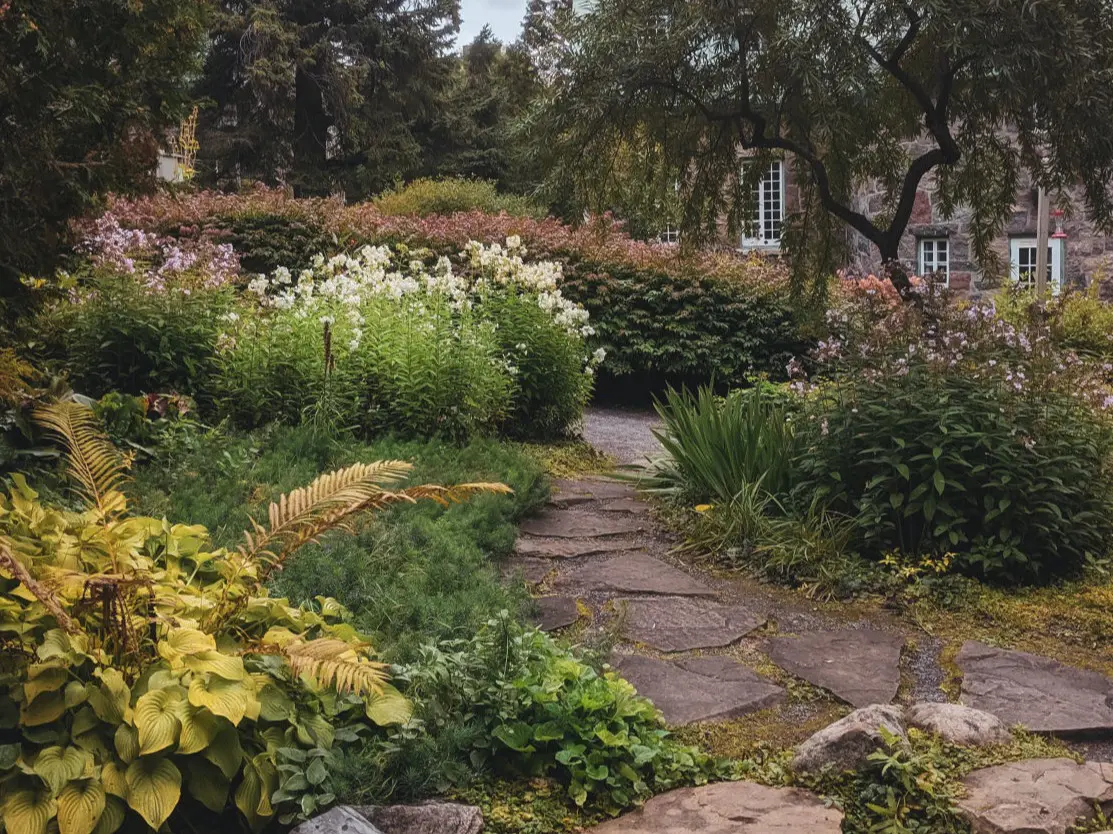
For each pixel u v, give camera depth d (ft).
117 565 9.85
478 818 8.83
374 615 12.98
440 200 61.72
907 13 20.17
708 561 18.61
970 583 16.62
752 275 44.04
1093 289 47.88
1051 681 12.76
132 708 8.48
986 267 25.44
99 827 7.85
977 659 13.60
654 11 22.40
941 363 18.34
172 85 16.94
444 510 18.43
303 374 24.09
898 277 22.40
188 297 26.48
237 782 8.83
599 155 24.62
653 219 27.68
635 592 16.49
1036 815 8.87
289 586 13.37
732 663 13.37
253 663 9.59
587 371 31.17
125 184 16.60
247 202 46.70
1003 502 16.71
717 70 22.72
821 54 20.85
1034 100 21.18
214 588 10.75
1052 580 17.12
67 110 15.29
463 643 12.10
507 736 9.84
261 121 89.76
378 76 96.02
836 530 18.34
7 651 8.76
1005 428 17.38
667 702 11.91
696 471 22.27
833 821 8.86
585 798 9.34
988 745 10.55
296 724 9.30
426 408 24.49
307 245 43.96
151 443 20.72
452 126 100.22
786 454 20.83
